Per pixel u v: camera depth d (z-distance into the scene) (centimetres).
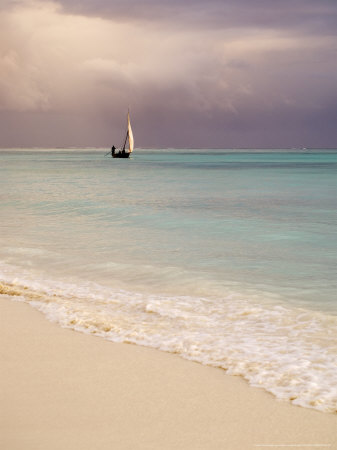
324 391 595
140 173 7219
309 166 10219
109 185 4759
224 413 541
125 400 568
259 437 491
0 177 6006
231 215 2548
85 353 719
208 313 935
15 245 1653
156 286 1155
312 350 735
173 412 541
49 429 498
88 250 1579
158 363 684
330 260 1459
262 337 796
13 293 1062
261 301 1034
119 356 709
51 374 639
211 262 1423
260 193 3969
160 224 2194
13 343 758
